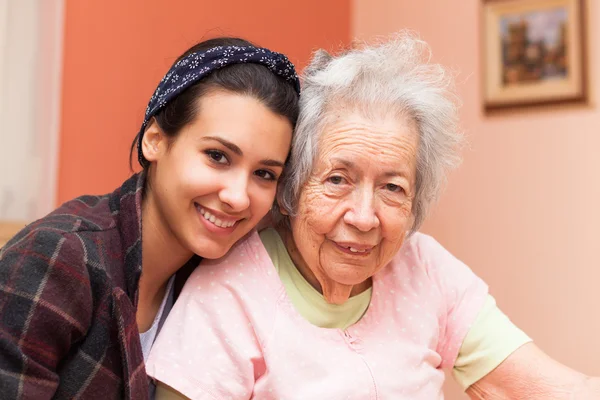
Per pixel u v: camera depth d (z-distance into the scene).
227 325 1.10
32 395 0.84
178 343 1.08
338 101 1.07
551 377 1.21
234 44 1.11
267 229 1.24
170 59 2.24
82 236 0.94
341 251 1.09
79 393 0.92
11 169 1.86
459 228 2.69
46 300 0.86
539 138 2.51
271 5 2.63
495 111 2.62
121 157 2.11
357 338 1.16
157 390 1.07
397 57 1.15
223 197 1.00
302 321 1.14
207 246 1.04
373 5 2.99
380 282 1.22
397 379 1.14
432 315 1.23
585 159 2.41
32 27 1.89
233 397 1.06
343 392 1.09
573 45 2.45
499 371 1.24
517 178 2.56
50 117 1.92
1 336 0.83
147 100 2.17
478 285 1.30
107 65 2.06
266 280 1.15
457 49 2.73
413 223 1.18
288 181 1.12
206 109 1.00
